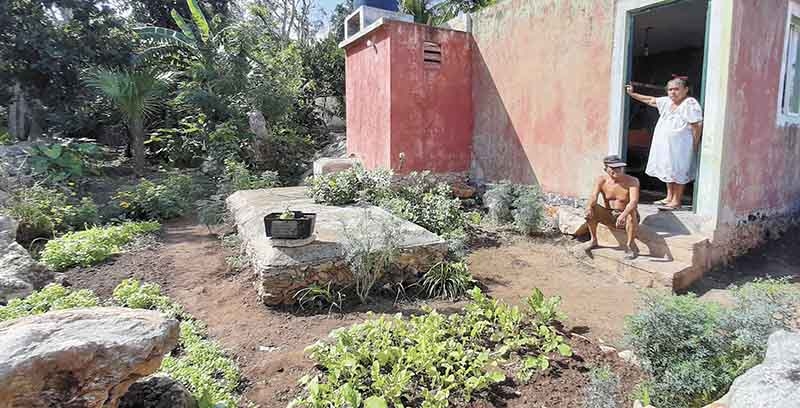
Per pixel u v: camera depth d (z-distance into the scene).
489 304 3.95
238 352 3.48
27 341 1.93
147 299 4.30
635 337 3.03
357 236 5.00
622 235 5.79
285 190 8.55
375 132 9.15
